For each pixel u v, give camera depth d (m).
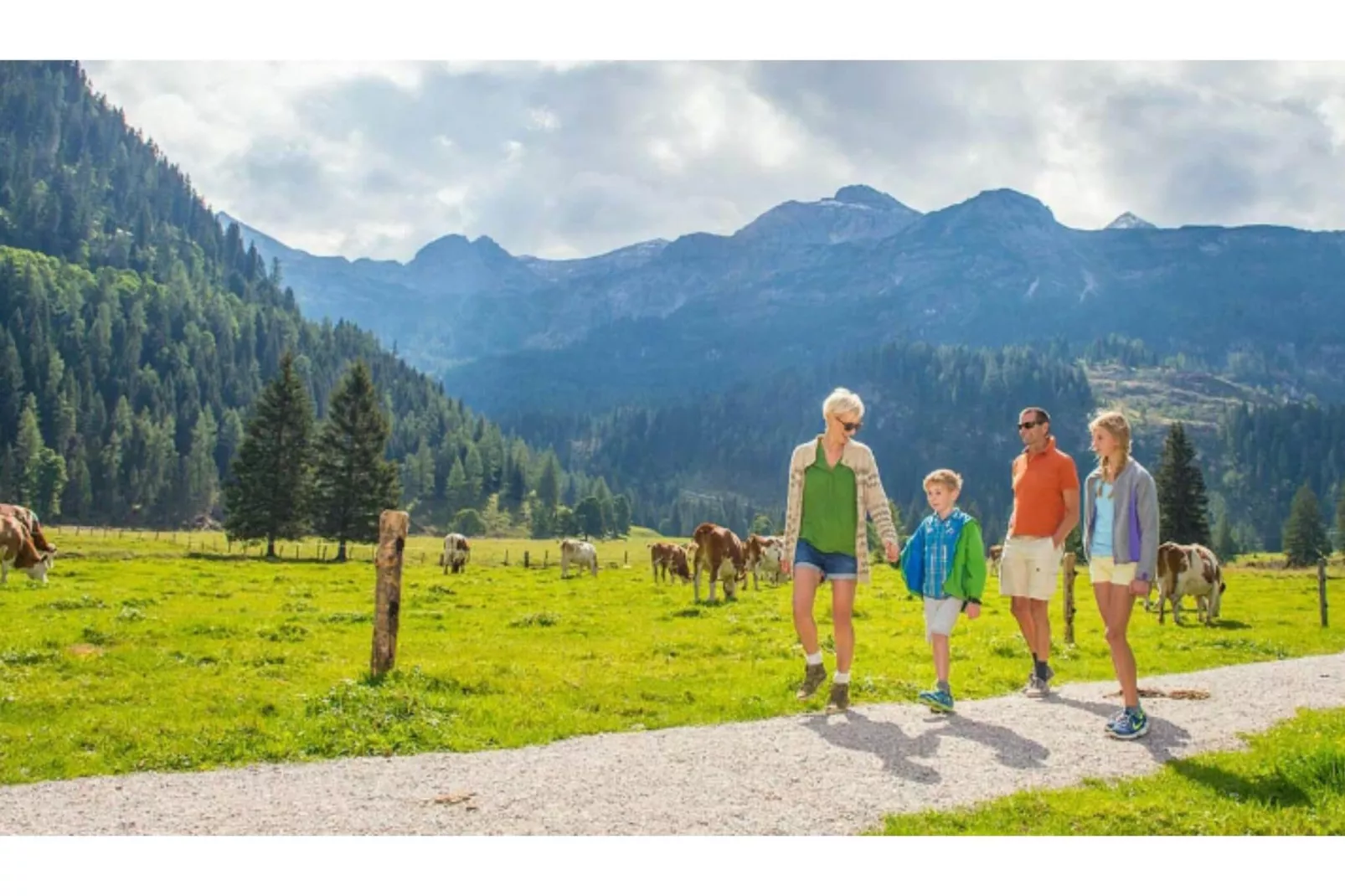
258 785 8.99
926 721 11.39
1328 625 27.67
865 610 27.17
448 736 10.80
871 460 12.11
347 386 76.81
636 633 22.03
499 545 122.56
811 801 8.43
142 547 83.69
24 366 197.25
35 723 11.38
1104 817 8.07
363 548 96.19
